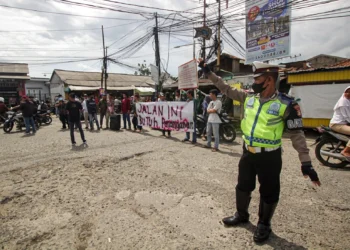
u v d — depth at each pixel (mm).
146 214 3100
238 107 12023
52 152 6449
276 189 2410
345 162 4855
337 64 9852
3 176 4582
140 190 3861
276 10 10719
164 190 3854
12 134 10117
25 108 9969
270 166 2332
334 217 2998
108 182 4215
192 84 7504
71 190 3889
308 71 8578
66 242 2547
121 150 6559
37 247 2467
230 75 14609
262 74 2248
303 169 2191
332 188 3898
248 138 2396
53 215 3109
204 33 14406
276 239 2549
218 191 3799
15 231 2758
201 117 8375
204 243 2488
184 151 6418
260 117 2316
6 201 3523
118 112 18000
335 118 4527
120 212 3160
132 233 2682
